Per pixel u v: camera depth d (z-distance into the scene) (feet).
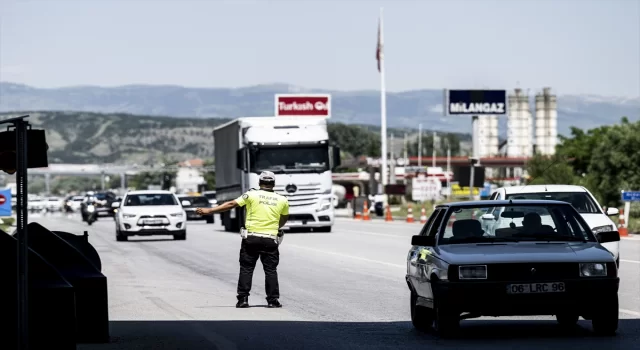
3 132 82.43
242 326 119.75
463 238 110.11
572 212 112.57
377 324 120.37
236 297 148.87
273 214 139.64
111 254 260.21
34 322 86.84
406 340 105.60
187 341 107.04
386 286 168.86
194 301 149.38
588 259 101.30
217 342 106.01
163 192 341.00
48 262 94.48
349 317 127.85
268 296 139.85
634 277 173.78
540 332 109.60
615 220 405.18
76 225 500.33
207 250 275.80
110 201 648.79
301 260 228.43
